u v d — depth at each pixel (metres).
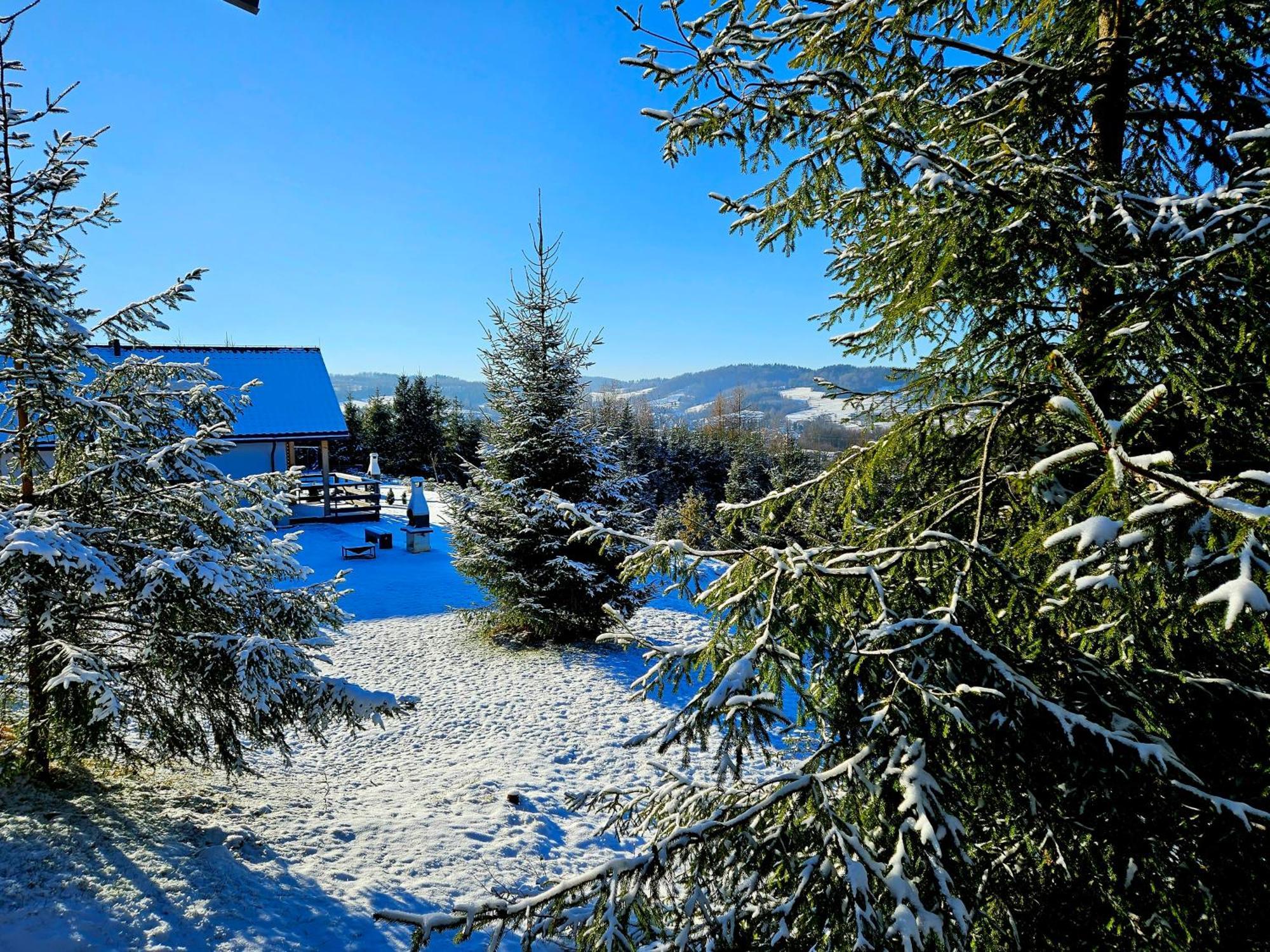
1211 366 2.91
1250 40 3.54
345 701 6.22
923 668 2.57
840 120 3.21
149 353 25.28
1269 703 2.65
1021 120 3.93
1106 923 2.62
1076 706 2.59
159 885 4.94
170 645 5.97
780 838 2.60
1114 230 2.96
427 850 6.64
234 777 7.84
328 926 5.08
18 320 5.88
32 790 5.94
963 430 3.95
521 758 9.54
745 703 2.42
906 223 3.25
